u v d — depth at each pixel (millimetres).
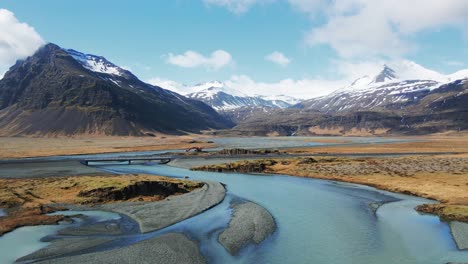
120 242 52094
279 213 69438
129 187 82125
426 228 59375
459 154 179750
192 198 81125
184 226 60312
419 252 49094
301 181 108875
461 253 48719
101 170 131375
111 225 60250
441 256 47719
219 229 58812
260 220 63531
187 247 50344
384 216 67062
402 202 78750
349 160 147625
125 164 154875
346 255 48188
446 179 100000
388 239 54281
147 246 50438
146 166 147750
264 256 47750
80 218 64438
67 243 51281
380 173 115188
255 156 177125
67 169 131750
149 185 85625
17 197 76875
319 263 45688
